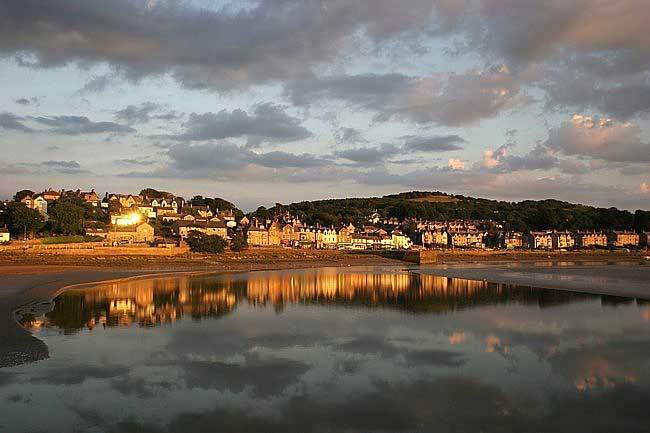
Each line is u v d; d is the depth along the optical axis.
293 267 116.44
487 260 157.38
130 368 26.41
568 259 163.38
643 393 23.02
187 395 22.47
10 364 26.58
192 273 91.25
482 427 19.38
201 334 35.16
